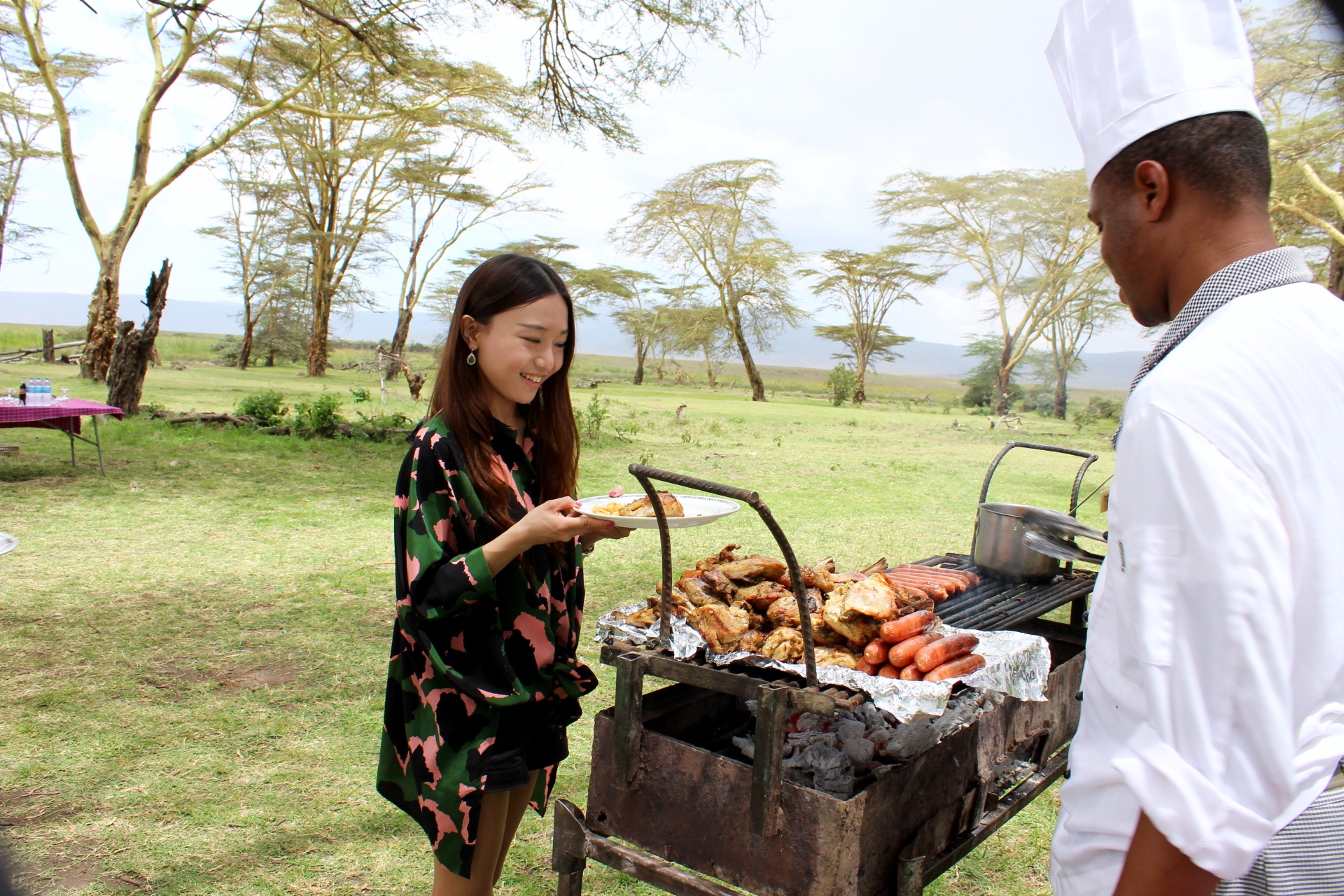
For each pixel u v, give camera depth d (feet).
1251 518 2.70
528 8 32.73
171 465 31.01
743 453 47.83
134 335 43.32
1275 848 3.24
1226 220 3.24
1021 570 9.41
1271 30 40.65
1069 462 51.93
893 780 5.86
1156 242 3.42
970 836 6.91
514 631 5.68
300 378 111.65
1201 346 3.01
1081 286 130.41
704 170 139.74
